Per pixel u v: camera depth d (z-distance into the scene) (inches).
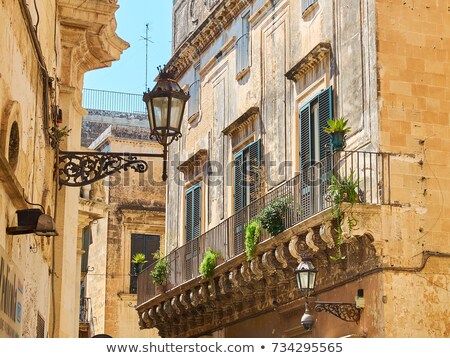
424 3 810.8
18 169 463.5
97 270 1713.8
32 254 546.0
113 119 1884.8
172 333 1184.8
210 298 1018.7
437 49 805.9
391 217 750.5
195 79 1227.2
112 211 1696.6
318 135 864.9
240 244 955.3
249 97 1050.1
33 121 516.4
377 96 778.8
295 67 909.8
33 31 476.1
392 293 738.8
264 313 957.2
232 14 1114.1
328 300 821.2
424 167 775.1
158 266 1146.0
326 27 879.1
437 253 759.7
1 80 397.1
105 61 813.2
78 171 528.1
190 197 1184.2
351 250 780.0
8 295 412.2
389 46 791.7
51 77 625.3
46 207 603.2
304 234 804.0
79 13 738.2
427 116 788.0
